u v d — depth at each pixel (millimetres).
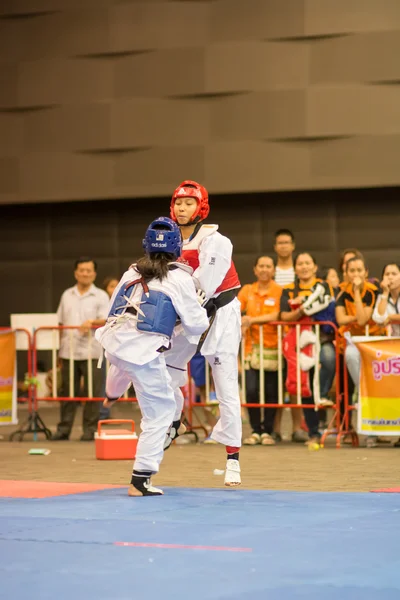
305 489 6082
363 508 5051
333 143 15508
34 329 10773
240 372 10938
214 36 15820
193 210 6137
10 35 16625
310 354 9547
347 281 9672
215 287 6094
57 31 16438
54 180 16578
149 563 3602
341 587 3174
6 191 16781
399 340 8984
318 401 9500
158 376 5641
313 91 15484
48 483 6422
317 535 4188
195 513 4906
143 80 16141
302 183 15625
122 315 5637
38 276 17562
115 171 16359
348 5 15297
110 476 6996
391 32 15188
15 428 12625
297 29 15477
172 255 5742
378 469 7293
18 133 16703
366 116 15328
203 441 10203
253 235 16594
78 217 17375
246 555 3734
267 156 15727
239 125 15805
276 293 9898
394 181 15289
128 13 16125
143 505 5227
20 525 4539
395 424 8984
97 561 3654
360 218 16172
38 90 16547
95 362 10516
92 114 16359
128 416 14773
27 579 3359
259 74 15672
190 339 5820
